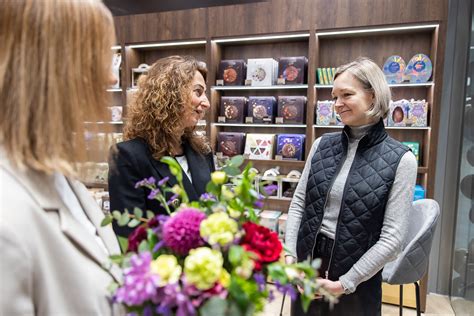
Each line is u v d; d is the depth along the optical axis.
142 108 1.30
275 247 0.61
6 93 0.54
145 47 3.14
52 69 0.55
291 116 2.72
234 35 2.70
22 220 0.52
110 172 1.19
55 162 0.57
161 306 0.50
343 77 1.37
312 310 1.41
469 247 2.44
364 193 1.29
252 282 0.55
